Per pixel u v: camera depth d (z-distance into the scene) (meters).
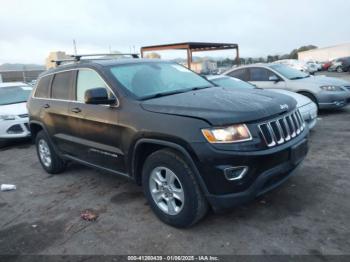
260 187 3.10
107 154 4.10
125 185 4.91
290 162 3.34
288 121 3.46
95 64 4.38
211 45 19.47
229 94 3.76
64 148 5.06
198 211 3.25
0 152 8.01
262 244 3.10
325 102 8.50
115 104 3.87
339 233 3.17
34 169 6.27
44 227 3.83
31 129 5.93
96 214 4.01
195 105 3.31
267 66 9.44
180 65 5.11
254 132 3.06
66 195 4.74
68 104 4.71
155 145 3.52
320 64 43.69
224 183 3.02
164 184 3.51
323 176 4.53
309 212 3.59
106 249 3.26
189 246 3.17
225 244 3.15
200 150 3.02
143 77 4.26
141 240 3.35
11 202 4.70
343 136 6.54
